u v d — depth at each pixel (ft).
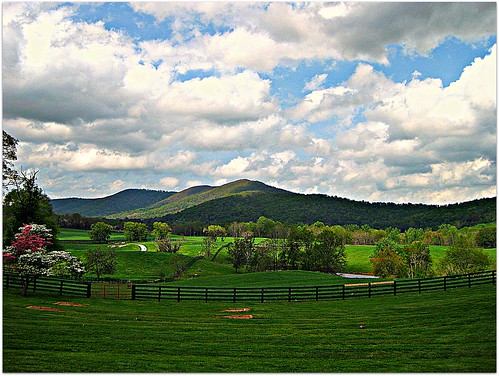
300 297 131.03
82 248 337.52
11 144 155.12
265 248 350.64
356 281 172.65
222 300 122.11
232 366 59.31
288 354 65.31
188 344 69.77
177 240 465.88
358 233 508.12
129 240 469.98
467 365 58.44
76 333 72.02
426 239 414.82
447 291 121.60
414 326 81.41
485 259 246.88
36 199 161.48
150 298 120.78
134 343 68.69
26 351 60.59
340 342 71.92
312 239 346.74
